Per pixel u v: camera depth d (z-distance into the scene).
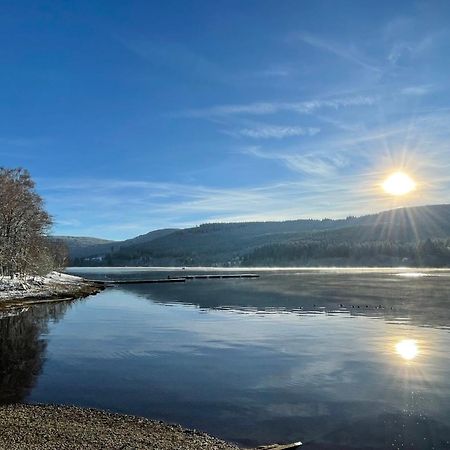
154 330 42.00
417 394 21.77
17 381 24.22
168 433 16.56
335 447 15.93
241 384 23.52
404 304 63.38
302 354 30.58
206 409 19.78
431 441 16.41
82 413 18.75
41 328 43.59
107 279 152.75
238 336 38.22
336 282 121.00
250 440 16.50
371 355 30.00
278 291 91.00
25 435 15.83
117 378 24.78
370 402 20.61
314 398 21.27
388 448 15.81
